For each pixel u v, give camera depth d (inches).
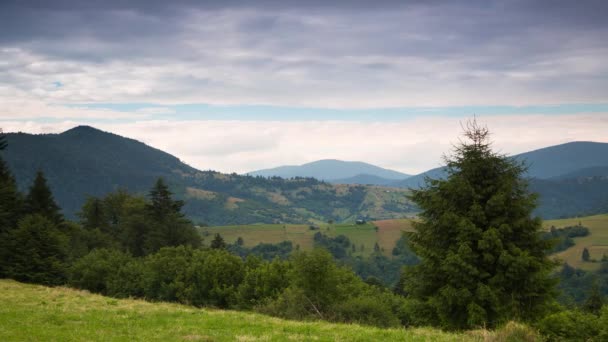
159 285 2311.8
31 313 819.4
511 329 657.6
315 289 1259.2
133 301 1185.4
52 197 3390.7
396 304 1830.7
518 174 999.6
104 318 794.2
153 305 1099.3
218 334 661.9
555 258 956.6
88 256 2696.9
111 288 2477.9
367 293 1910.7
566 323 702.5
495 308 880.3
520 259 884.0
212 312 951.0
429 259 985.5
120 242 3659.0
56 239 2546.8
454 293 911.0
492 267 929.5
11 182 3243.1
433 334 711.1
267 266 1990.7
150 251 3304.6
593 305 2161.7
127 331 676.7
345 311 1168.8
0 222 2689.5
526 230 945.5
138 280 2447.1
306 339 636.7
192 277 2228.1
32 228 2479.1
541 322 713.6
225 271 2164.1
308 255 1296.8
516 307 888.3
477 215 945.5
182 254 2650.1
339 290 1312.7
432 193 1031.6
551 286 930.7
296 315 1151.0
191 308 1125.7
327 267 1286.9
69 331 661.3
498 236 919.7
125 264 2687.0
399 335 687.1
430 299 962.7
